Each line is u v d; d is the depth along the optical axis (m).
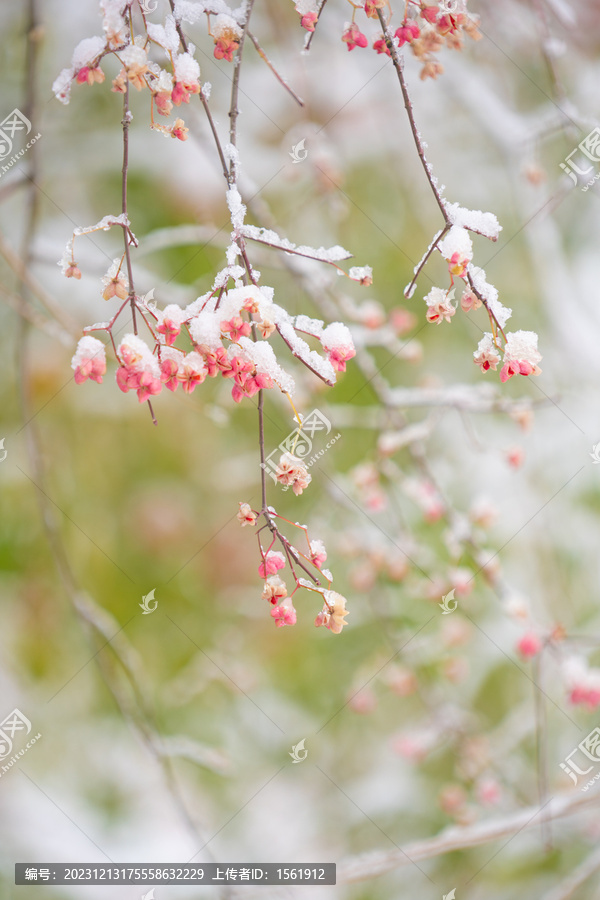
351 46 1.17
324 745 3.15
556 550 3.10
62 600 2.91
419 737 2.66
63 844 2.69
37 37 1.95
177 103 1.09
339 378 2.81
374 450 2.79
